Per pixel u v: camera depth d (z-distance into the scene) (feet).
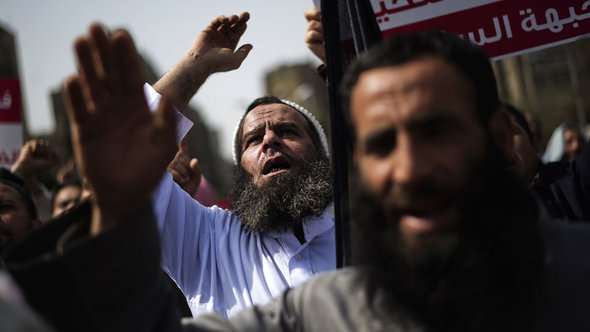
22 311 2.63
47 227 3.69
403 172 3.34
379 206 3.66
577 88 70.44
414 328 3.60
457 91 3.45
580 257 3.62
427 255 3.39
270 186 8.33
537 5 7.48
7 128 15.34
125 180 3.39
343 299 4.04
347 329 3.88
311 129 9.79
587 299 3.49
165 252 8.23
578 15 7.43
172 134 3.52
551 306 3.49
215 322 4.26
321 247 8.30
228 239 8.45
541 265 3.54
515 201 3.59
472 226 3.41
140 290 3.41
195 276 8.36
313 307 4.12
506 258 3.43
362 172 3.74
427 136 3.40
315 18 7.39
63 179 19.57
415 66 3.46
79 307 3.33
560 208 7.84
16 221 10.28
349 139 5.67
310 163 8.74
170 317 3.67
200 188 13.85
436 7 7.49
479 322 3.39
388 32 7.45
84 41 3.40
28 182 13.99
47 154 14.23
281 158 8.57
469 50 3.67
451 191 3.36
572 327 3.43
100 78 3.47
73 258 3.27
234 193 9.01
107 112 3.45
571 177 7.85
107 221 3.44
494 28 7.50
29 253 3.66
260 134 8.97
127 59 3.52
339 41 6.07
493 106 3.69
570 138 18.47
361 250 3.84
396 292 3.59
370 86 3.54
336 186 5.57
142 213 3.43
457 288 3.38
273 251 8.16
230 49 8.30
